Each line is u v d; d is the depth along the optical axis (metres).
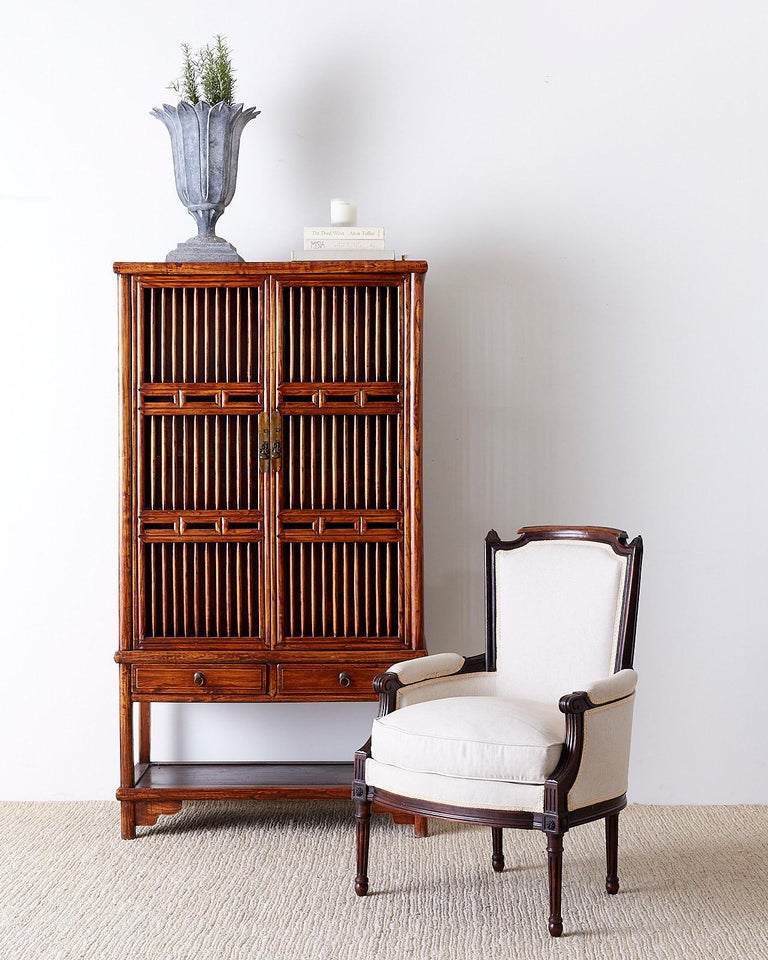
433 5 3.43
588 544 2.81
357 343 3.01
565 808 2.33
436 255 3.45
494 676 2.86
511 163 3.44
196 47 3.44
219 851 2.93
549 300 3.43
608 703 2.46
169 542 3.03
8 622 3.44
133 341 3.01
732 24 3.40
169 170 3.44
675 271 3.41
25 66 3.43
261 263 2.99
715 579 3.40
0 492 3.43
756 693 3.40
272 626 3.00
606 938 2.37
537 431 3.43
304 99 3.45
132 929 2.41
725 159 3.40
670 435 3.41
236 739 3.44
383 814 3.25
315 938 2.36
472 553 3.43
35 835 3.07
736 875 2.74
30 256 3.43
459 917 2.48
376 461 3.01
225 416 3.07
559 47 3.43
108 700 3.44
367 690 2.98
